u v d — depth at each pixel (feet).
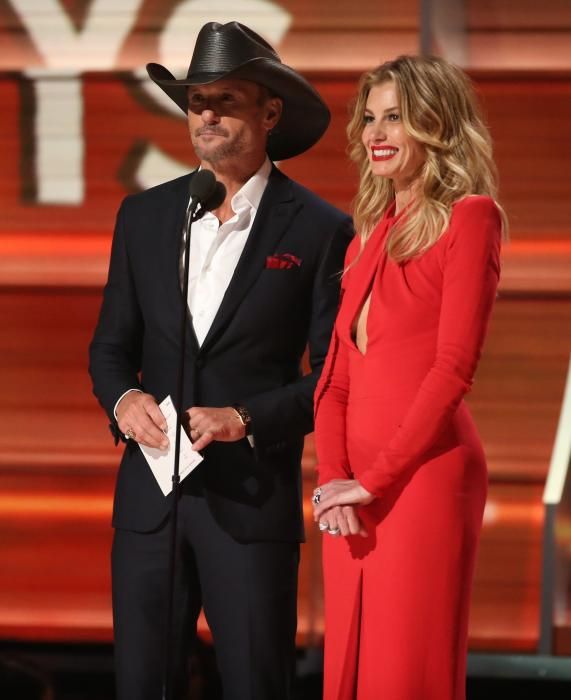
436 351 25.75
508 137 43.21
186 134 44.27
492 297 25.38
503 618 43.52
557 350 43.24
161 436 27.91
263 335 29.25
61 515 44.55
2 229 44.83
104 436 44.50
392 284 26.25
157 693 29.09
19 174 44.75
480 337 25.12
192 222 28.04
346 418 27.20
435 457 25.58
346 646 26.35
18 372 44.75
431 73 26.45
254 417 28.37
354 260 27.91
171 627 27.04
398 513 25.58
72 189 44.60
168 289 29.45
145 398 28.60
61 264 44.68
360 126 27.68
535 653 43.34
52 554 44.55
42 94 44.50
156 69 30.71
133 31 44.24
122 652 29.19
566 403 42.60
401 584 25.41
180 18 44.06
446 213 25.80
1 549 44.70
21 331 44.75
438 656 25.44
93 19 44.34
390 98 26.50
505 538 43.47
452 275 25.30
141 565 29.14
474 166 26.53
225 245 29.68
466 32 43.16
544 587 42.96
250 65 28.63
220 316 29.01
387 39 43.42
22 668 39.22
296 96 30.27
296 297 29.60
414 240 25.89
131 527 29.17
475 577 43.65
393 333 26.02
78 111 44.45
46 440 44.62
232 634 28.84
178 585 29.25
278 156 33.35
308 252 29.78
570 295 43.11
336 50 43.62
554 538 42.83
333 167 43.75
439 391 24.84
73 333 44.60
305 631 43.39
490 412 43.42
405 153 26.50
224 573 28.78
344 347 27.63
